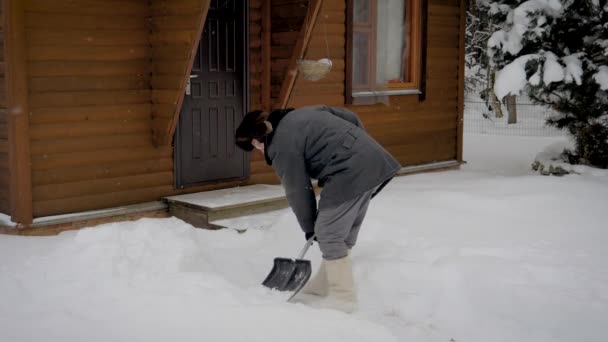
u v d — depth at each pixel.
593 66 9.42
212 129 7.52
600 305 4.00
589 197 6.87
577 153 9.81
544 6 9.67
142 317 3.61
